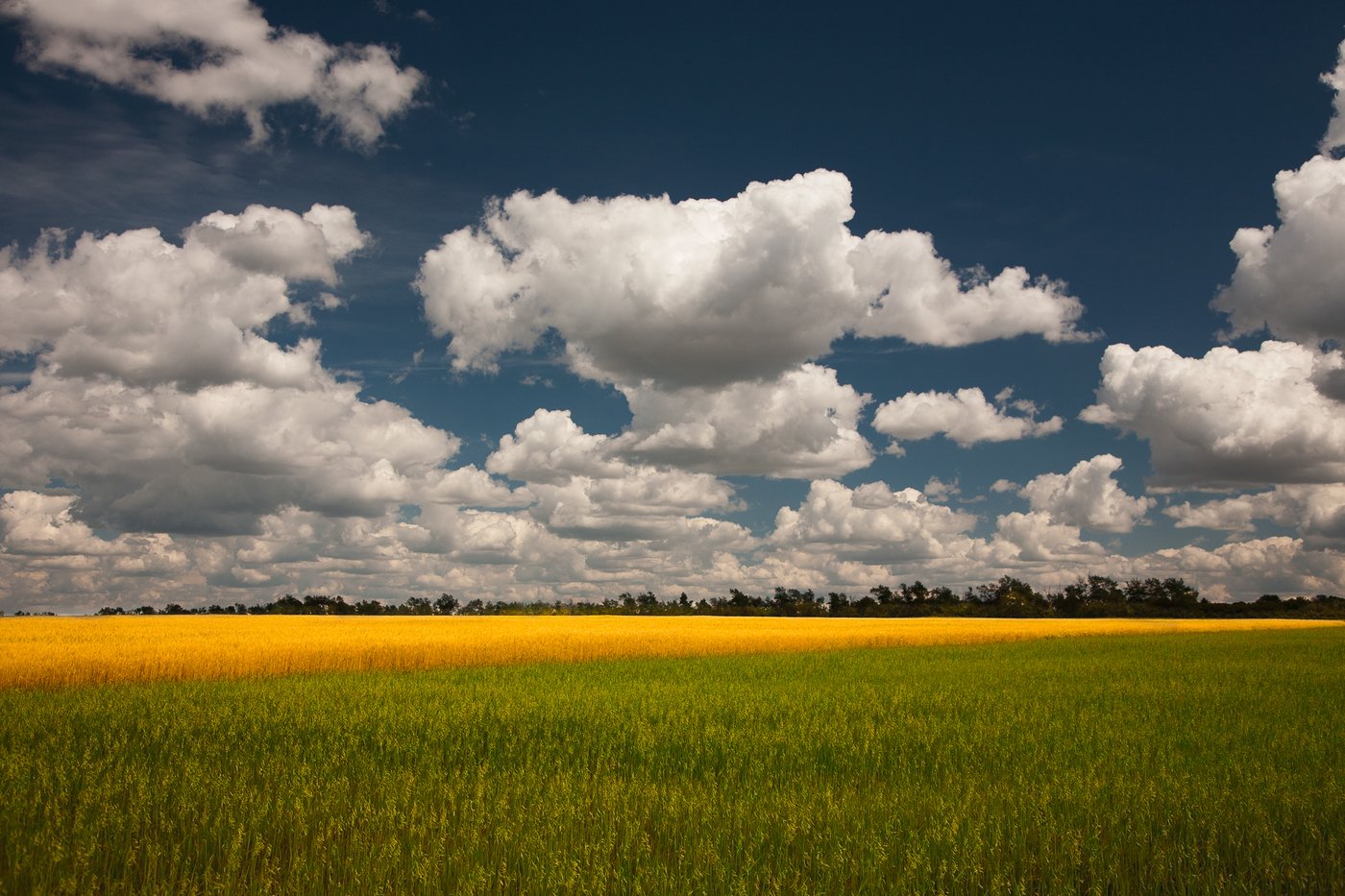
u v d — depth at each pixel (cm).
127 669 2703
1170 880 758
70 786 1002
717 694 2044
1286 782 1049
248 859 793
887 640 5044
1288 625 9044
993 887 714
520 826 849
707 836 820
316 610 13638
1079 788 1001
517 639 4219
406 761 1221
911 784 1084
